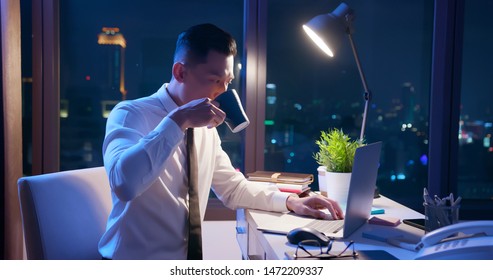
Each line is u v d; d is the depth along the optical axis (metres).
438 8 2.54
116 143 1.29
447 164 2.59
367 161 1.30
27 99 2.40
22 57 2.38
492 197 2.68
